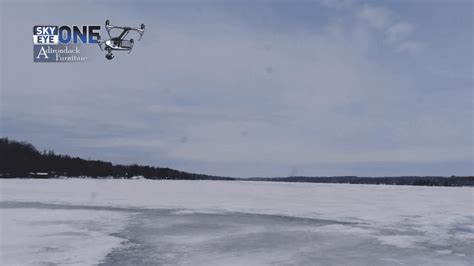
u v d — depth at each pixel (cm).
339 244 1375
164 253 1197
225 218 2041
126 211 2308
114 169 10862
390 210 2525
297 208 2608
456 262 1136
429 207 2761
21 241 1307
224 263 1091
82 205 2592
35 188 4531
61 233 1477
